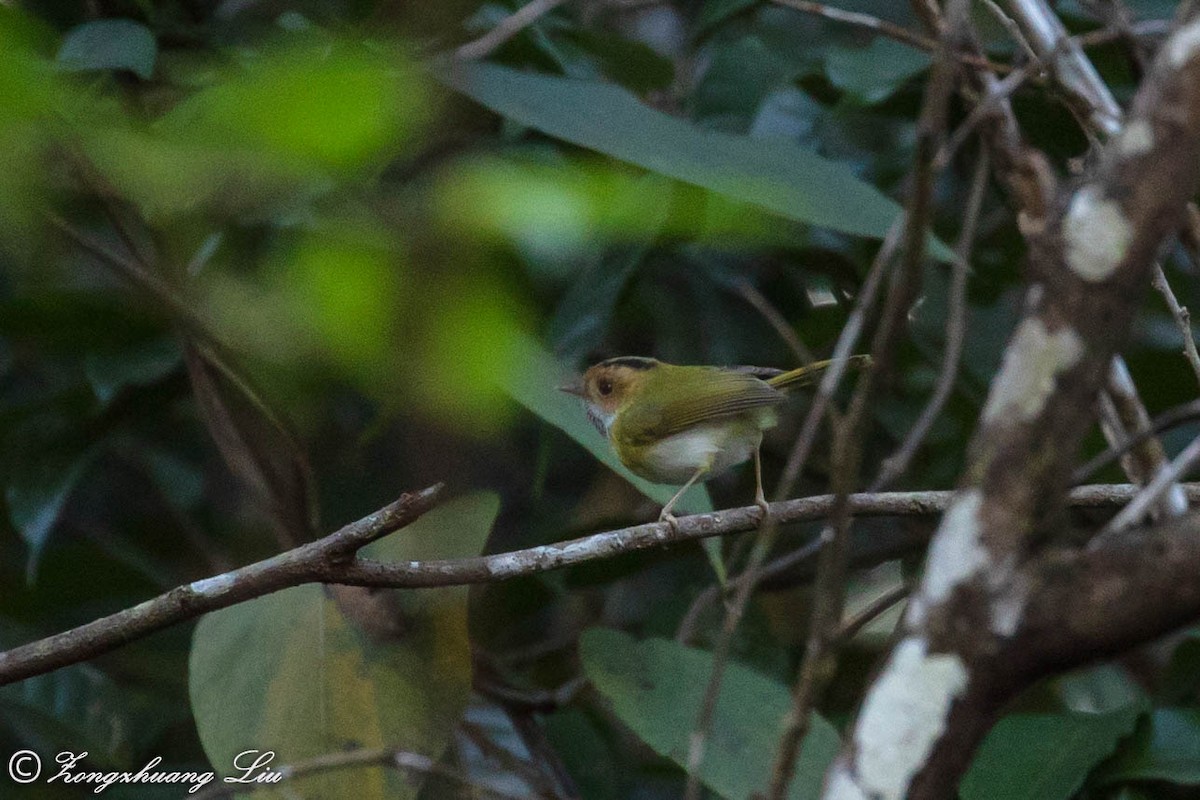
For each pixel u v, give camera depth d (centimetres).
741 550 1115
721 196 438
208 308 653
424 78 384
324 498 1052
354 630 712
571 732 962
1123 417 623
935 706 411
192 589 584
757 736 686
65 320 906
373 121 294
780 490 495
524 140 868
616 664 718
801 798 655
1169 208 407
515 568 638
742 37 1041
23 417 1009
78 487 1291
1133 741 738
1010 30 709
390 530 572
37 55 362
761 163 617
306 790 675
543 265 693
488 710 911
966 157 1112
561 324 846
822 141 1104
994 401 419
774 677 1026
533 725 909
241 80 290
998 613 408
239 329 439
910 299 439
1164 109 411
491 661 925
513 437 1167
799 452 497
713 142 635
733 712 696
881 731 414
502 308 363
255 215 405
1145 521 604
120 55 634
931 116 432
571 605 1225
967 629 410
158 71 768
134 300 829
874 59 933
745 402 861
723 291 1126
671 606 1064
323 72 280
